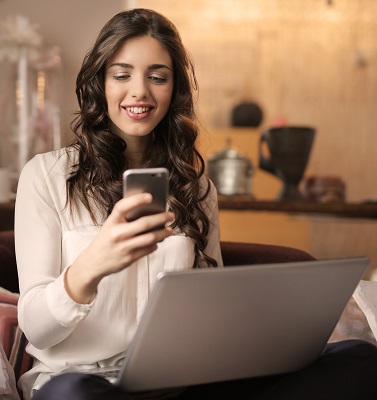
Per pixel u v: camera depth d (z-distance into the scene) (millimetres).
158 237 1443
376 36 8086
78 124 2045
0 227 3361
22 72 3777
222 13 8070
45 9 4188
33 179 1926
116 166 1999
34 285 1765
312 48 8094
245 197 3977
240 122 7336
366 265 1578
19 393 1959
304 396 1616
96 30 4215
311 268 1503
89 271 1523
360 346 1767
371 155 8133
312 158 8141
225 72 8094
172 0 8023
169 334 1459
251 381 1708
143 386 1524
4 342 2061
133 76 1897
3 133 3777
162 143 2076
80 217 1919
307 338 1632
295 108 8133
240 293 1465
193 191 2064
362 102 8117
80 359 1823
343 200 4375
